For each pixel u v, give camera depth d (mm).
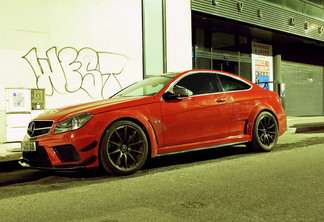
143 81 5312
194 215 2506
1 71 7234
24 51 7527
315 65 19172
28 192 3402
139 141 4086
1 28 7246
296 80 17797
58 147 3762
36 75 7688
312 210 2582
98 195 3156
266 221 2363
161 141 4273
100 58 8734
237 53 14453
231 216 2471
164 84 4594
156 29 10148
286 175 3773
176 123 4398
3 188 3662
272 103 5609
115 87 9023
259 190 3172
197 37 12836
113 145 3934
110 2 8953
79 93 8344
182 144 4480
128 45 9312
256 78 15312
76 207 2799
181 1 10766
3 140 7242
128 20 9336
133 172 4055
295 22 15117
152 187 3383
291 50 17516
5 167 5184
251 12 12977
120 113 3955
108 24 8898
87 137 3729
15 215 2646
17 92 7418
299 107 17938
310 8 16156
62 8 8102
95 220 2459
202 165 4504
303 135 8258
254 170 4070
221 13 11898
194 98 4641
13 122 7371
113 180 3777
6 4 7312
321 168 4109
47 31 7859
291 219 2395
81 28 8398
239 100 5129
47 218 2547
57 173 4402
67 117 3854
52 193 3312
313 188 3215
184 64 10836
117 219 2463
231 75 5320
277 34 14758
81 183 3705
